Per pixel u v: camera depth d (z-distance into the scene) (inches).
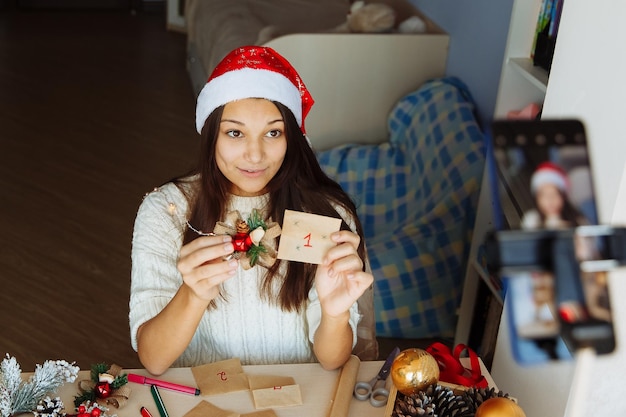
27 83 196.5
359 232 63.2
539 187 22.6
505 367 65.7
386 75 138.9
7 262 121.1
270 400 54.2
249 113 55.0
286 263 59.6
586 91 53.2
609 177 51.3
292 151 58.7
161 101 191.2
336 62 136.1
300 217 51.4
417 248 107.8
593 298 21.9
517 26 89.4
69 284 117.0
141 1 263.9
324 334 57.2
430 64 140.2
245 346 61.6
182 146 168.4
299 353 62.7
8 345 102.9
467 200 110.0
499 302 93.4
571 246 21.6
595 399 54.9
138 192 147.3
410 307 106.4
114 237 131.1
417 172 124.9
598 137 52.1
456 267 108.0
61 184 147.6
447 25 141.4
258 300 60.5
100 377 53.6
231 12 175.0
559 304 21.9
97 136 169.8
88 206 140.4
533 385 60.7
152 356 55.9
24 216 135.1
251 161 55.7
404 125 134.6
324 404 55.0
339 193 62.9
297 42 133.6
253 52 55.9
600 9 51.1
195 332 61.1
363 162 132.3
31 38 230.4
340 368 59.1
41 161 156.3
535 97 90.8
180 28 246.5
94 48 226.4
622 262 21.5
